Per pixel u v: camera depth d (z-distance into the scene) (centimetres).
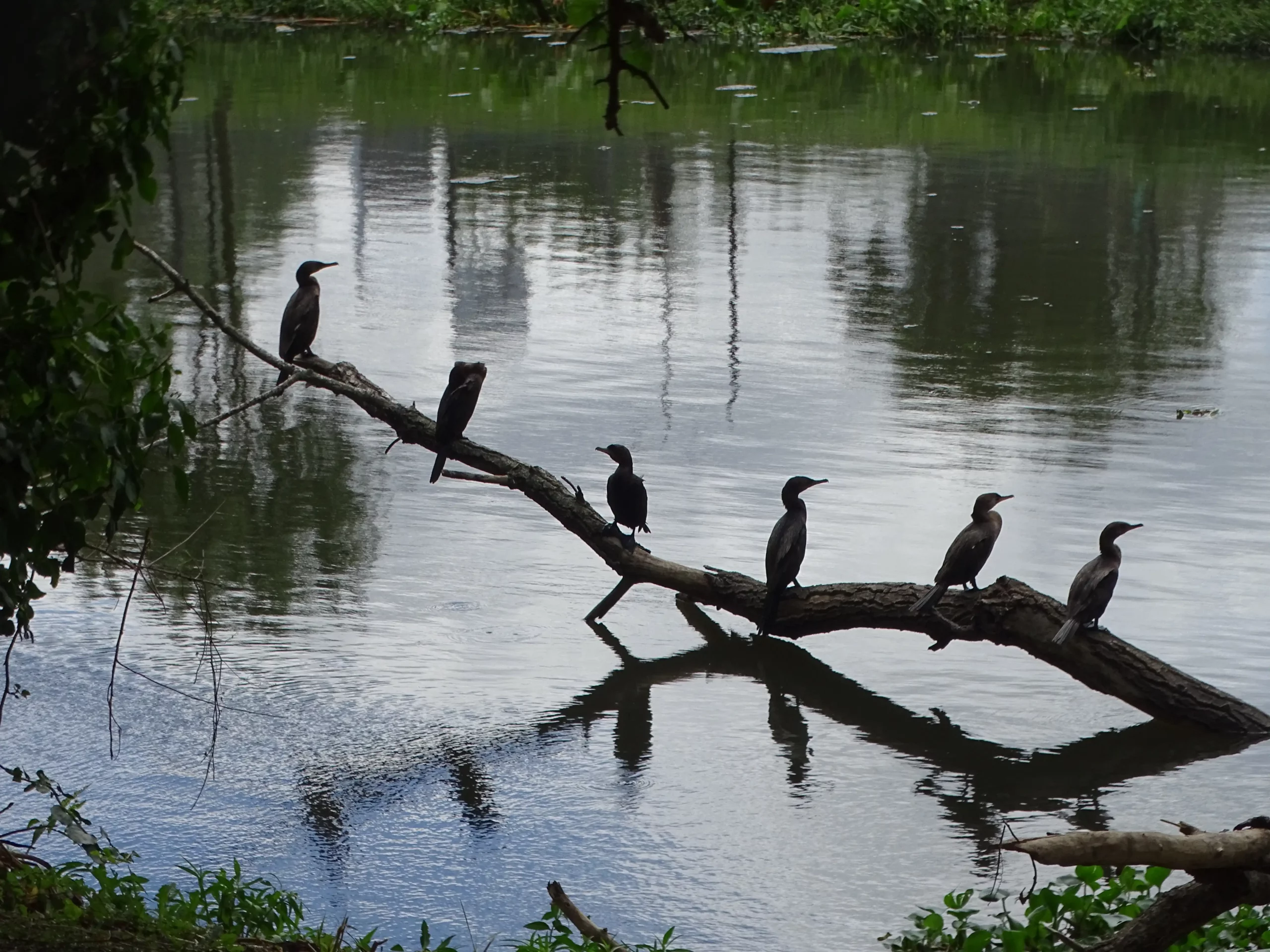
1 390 719
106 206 733
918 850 976
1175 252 2647
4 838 924
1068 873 950
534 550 1465
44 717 1116
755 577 1368
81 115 688
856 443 1738
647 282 2477
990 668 1267
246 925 806
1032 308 2330
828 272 2536
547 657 1252
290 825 989
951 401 1892
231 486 1605
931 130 3822
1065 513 1522
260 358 1337
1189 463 1662
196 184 3200
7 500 721
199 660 1212
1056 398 1905
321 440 1766
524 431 1780
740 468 1658
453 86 4469
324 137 3716
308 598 1337
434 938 862
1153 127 3834
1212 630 1275
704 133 3797
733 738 1132
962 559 1211
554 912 866
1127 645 1174
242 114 4025
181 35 881
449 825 994
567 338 2175
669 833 990
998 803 1042
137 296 2339
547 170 3369
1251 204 3008
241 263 2570
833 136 3769
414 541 1473
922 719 1172
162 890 807
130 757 1067
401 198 3092
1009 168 3369
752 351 2112
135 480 753
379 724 1127
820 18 5469
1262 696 1175
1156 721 1167
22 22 641
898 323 2250
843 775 1077
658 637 1309
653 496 1576
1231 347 2127
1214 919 832
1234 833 701
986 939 809
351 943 834
